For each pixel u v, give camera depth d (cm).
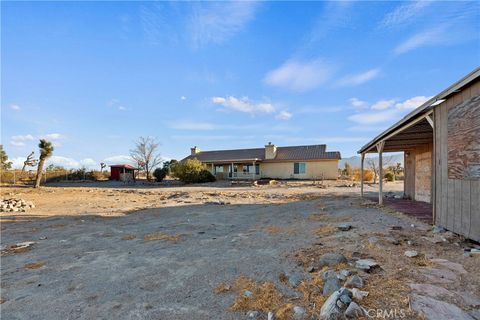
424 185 993
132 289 318
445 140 496
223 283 321
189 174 2692
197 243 522
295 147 3306
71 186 2675
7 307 284
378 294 262
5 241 585
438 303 241
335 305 236
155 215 916
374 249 408
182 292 303
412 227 553
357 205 930
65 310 272
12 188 2311
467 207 431
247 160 2986
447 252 387
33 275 377
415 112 573
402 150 1150
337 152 2956
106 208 1125
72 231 679
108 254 466
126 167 3753
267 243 496
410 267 332
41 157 2423
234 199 1355
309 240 498
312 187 2038
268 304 262
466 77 396
